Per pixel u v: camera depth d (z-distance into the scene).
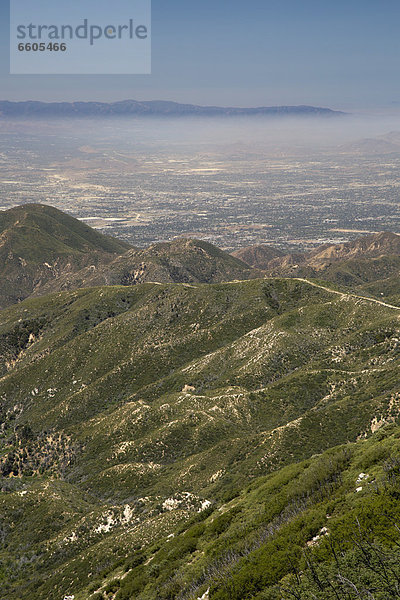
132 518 67.50
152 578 35.53
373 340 117.31
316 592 18.80
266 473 70.56
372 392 87.75
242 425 99.69
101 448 106.69
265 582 22.14
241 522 35.69
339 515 25.66
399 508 22.09
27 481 105.62
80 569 55.50
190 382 126.25
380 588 17.41
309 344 125.38
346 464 35.16
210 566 29.42
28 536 72.31
